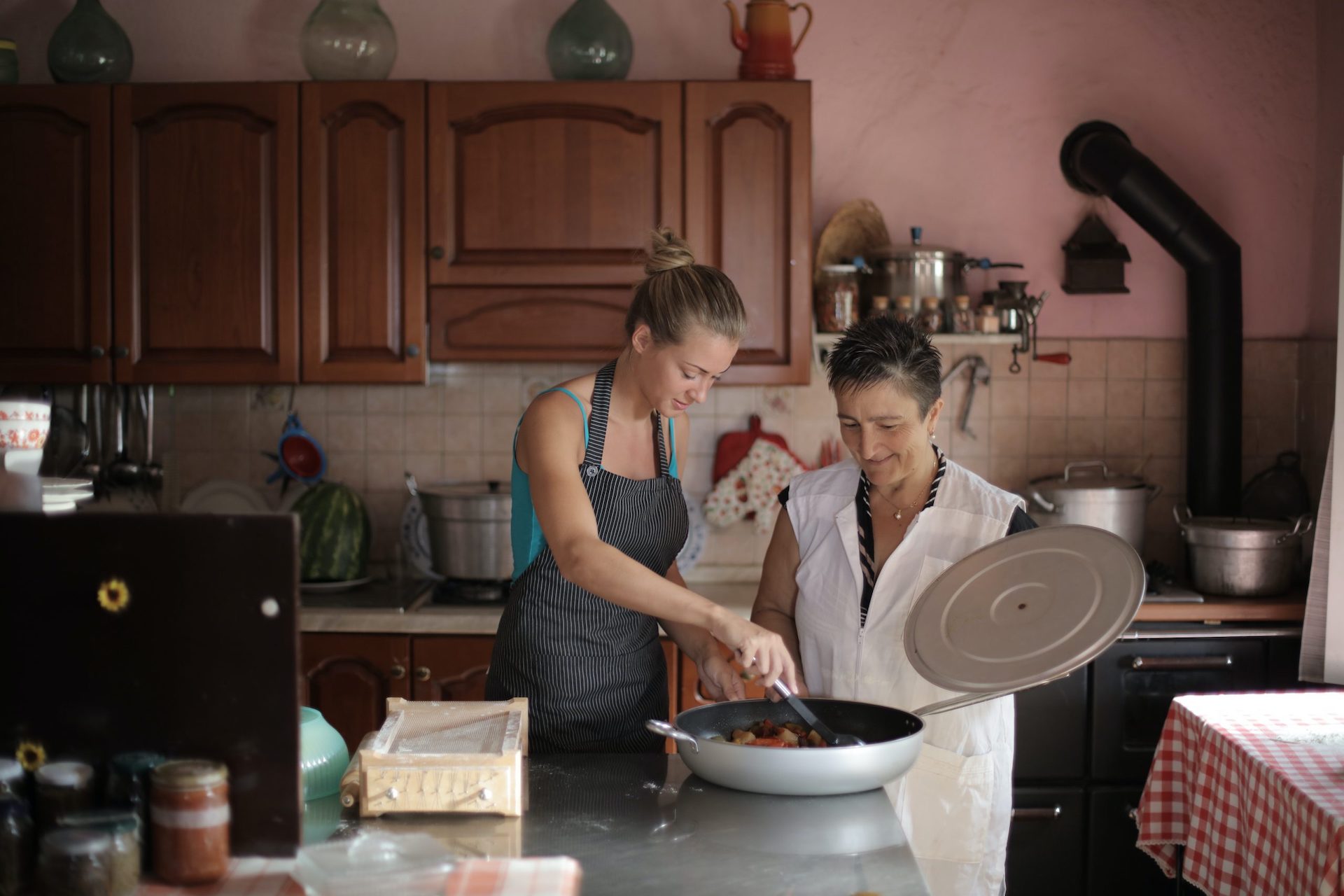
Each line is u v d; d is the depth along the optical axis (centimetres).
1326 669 265
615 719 182
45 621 107
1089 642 145
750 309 297
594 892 111
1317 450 324
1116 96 331
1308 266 332
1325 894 147
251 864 111
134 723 108
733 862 118
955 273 313
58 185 296
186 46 329
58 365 298
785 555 192
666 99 293
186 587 106
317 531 308
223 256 297
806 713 149
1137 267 334
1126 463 337
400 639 282
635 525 182
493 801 129
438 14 328
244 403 336
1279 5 329
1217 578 295
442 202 295
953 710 175
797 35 330
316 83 294
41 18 326
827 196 333
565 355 297
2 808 103
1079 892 283
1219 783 189
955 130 331
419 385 327
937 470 181
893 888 113
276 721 107
